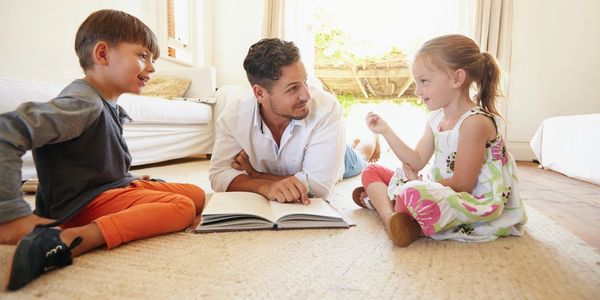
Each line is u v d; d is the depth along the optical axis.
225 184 1.09
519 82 3.20
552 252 0.75
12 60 1.70
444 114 0.95
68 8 2.02
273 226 0.82
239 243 0.73
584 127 2.06
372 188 1.00
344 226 0.86
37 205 0.75
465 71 0.85
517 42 3.18
